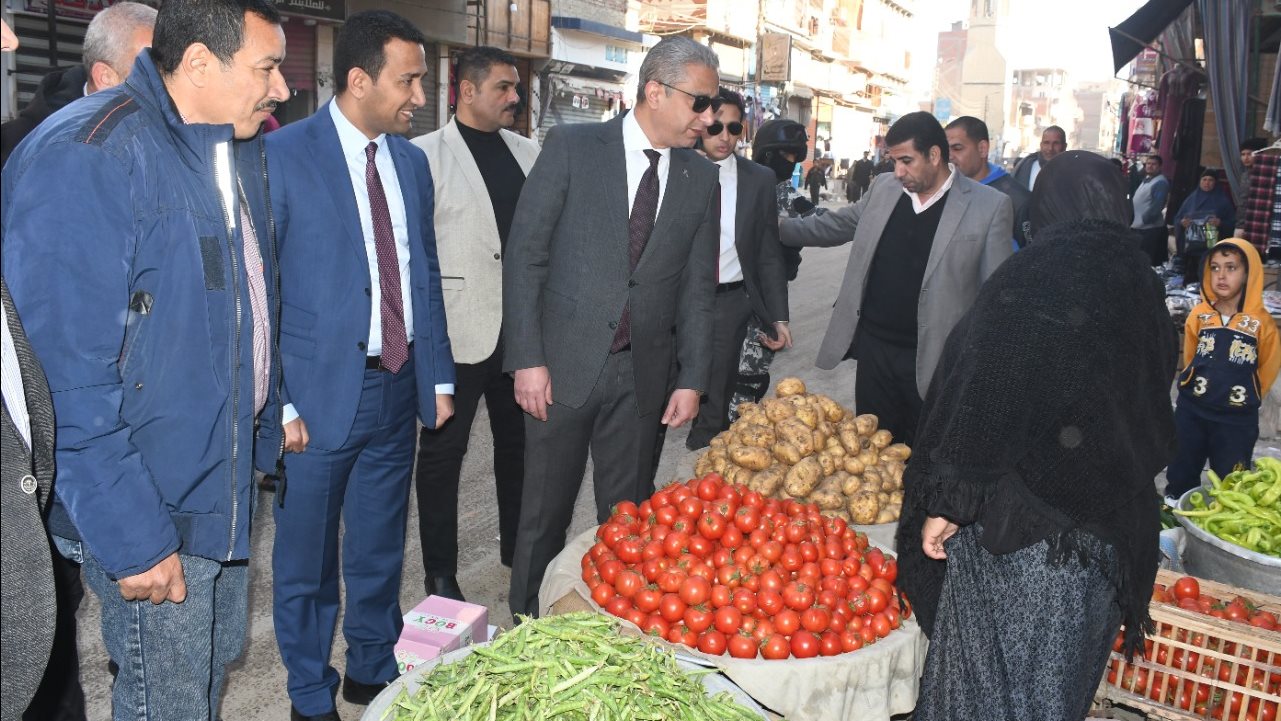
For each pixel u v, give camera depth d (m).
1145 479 2.15
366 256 2.85
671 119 3.18
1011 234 4.22
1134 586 2.14
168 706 2.26
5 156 3.27
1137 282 2.14
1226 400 4.79
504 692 2.14
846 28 51.78
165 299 2.05
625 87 28.56
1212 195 12.23
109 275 1.91
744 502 3.25
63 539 2.20
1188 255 11.88
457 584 4.00
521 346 3.27
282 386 2.78
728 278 5.26
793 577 3.08
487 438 6.22
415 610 3.31
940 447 2.07
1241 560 3.48
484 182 3.92
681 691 2.21
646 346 3.40
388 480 3.08
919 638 2.98
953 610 2.24
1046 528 2.06
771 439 4.06
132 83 2.06
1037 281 2.09
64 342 1.85
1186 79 14.55
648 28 34.72
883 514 3.92
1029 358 2.02
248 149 2.40
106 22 2.96
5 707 1.50
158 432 2.09
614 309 3.30
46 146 1.90
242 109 2.14
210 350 2.12
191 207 2.07
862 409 4.64
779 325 5.29
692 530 3.19
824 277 15.41
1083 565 2.06
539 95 24.97
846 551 3.22
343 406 2.81
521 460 4.19
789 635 2.83
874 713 2.80
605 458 3.54
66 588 2.60
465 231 3.82
